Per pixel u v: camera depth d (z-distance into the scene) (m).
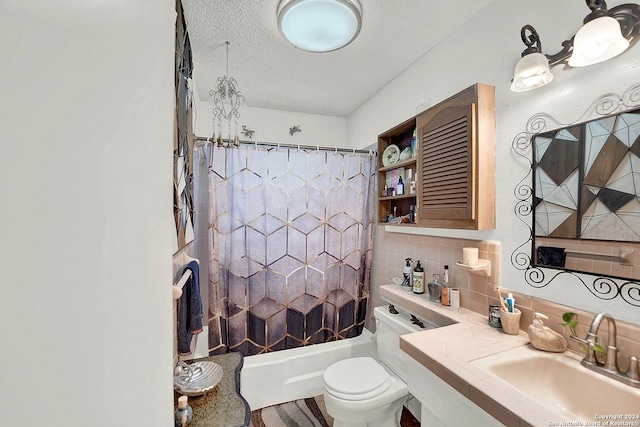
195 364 1.20
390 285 1.93
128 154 0.34
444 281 1.56
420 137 1.56
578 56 0.95
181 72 1.23
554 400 0.97
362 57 1.87
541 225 1.13
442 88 1.67
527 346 1.08
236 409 1.01
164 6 0.49
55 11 0.24
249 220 2.03
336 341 2.25
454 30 1.59
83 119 0.27
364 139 2.58
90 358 0.28
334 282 2.27
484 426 0.81
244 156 2.03
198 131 2.49
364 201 2.34
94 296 0.28
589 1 0.92
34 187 0.23
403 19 1.50
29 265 0.22
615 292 0.92
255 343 2.05
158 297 0.44
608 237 0.93
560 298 1.08
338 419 1.48
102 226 0.29
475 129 1.25
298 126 2.83
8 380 0.21
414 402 1.76
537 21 1.17
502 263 1.29
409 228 1.92
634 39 0.88
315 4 1.31
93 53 0.28
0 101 0.20
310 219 2.17
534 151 1.16
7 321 0.21
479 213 1.25
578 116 1.02
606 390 0.86
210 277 1.95
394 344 1.66
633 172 0.88
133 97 0.35
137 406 0.36
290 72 2.05
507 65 1.29
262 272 2.07
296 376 2.00
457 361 0.98
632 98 0.88
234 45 1.74
